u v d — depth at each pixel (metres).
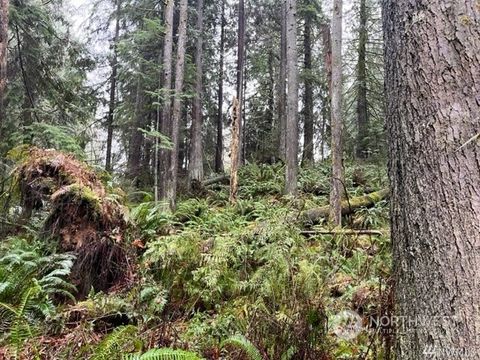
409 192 1.71
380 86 13.25
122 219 4.96
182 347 2.79
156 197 10.50
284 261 3.35
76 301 4.23
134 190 11.73
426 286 1.61
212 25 17.77
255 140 19.34
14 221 5.74
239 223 6.31
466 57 1.59
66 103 10.23
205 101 17.09
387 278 2.56
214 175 16.16
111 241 4.63
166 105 10.88
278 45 19.05
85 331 3.19
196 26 15.38
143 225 5.47
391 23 1.86
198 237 4.80
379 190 9.03
